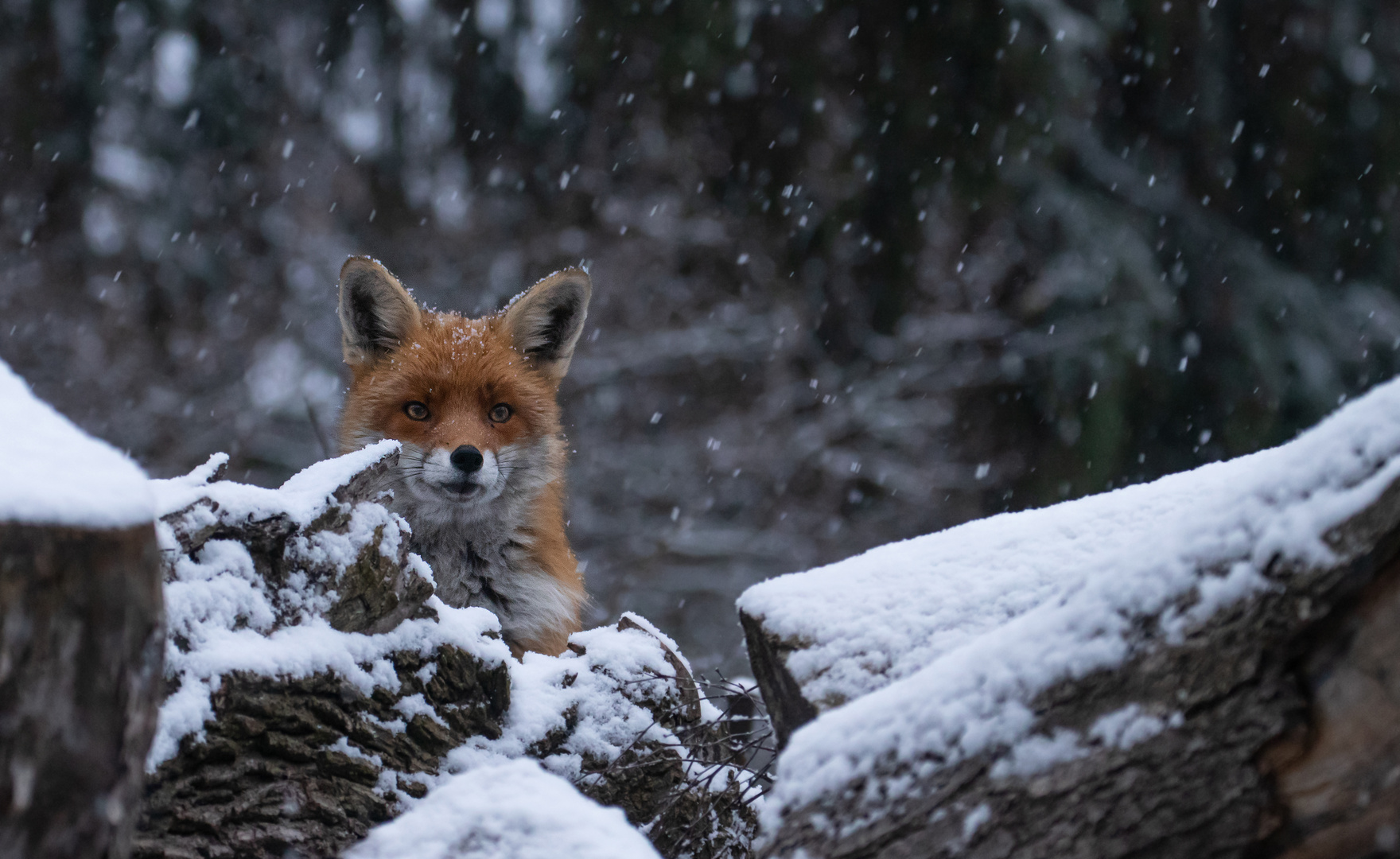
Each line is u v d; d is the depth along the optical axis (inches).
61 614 90.2
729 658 605.0
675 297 712.4
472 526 289.7
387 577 170.2
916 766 113.7
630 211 708.0
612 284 691.4
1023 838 108.5
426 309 343.6
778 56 693.3
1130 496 167.3
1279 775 105.8
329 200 721.6
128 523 94.0
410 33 724.7
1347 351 668.1
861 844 112.1
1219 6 678.5
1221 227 685.3
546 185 733.9
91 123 674.2
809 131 687.1
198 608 151.3
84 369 651.5
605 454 665.0
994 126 644.7
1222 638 107.4
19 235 665.6
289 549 162.9
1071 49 631.2
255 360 665.6
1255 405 653.3
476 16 724.7
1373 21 672.4
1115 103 717.9
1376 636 103.1
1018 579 158.2
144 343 669.3
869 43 681.0
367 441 296.8
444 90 740.7
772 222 706.8
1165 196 699.4
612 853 112.7
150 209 682.2
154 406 634.8
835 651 156.3
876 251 701.3
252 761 148.3
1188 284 684.7
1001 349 711.7
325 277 682.8
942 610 157.5
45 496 90.8
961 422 726.5
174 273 681.0
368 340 315.9
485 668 176.6
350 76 735.7
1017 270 732.0
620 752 184.5
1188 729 106.8
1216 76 681.0
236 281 687.1
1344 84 674.2
